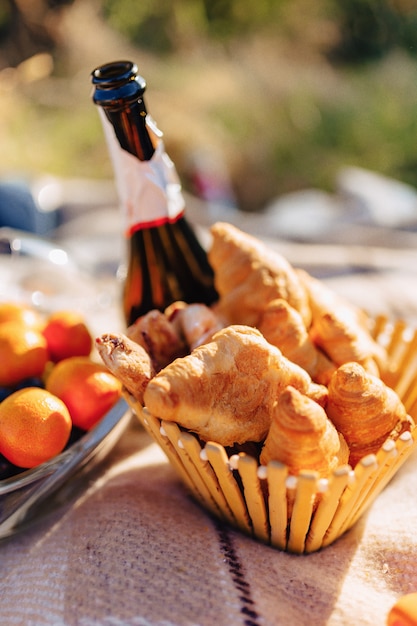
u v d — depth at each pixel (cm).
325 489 49
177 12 275
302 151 244
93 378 61
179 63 268
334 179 235
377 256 95
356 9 271
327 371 57
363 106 254
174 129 234
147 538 57
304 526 52
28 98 242
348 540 57
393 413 52
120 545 57
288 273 61
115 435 62
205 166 225
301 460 49
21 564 57
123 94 60
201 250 74
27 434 57
